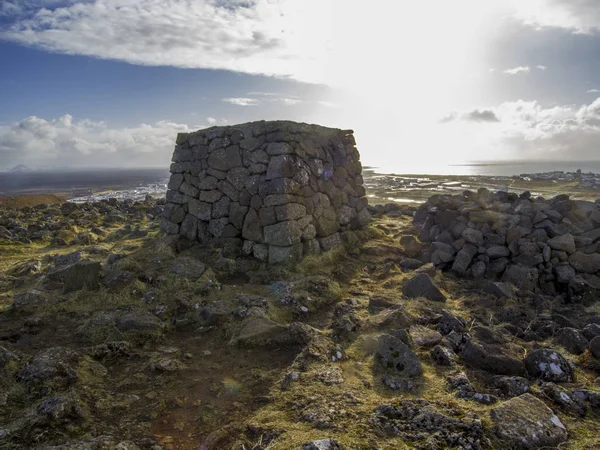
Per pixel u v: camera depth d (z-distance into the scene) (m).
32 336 6.16
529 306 7.48
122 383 4.93
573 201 10.66
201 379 5.09
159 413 4.36
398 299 7.69
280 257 9.46
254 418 4.12
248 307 6.95
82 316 6.86
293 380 4.79
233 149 10.74
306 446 3.31
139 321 6.30
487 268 9.24
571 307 7.59
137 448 3.68
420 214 13.85
